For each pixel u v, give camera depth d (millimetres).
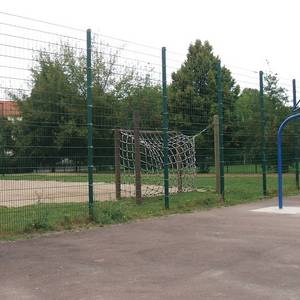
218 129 15703
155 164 17234
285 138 20359
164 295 5527
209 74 23625
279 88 24859
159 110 17234
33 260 7355
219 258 7316
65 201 14188
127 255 7629
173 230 9914
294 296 5441
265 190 16703
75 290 5777
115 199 15234
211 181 22312
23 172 10398
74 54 12914
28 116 10469
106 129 14492
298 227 10125
